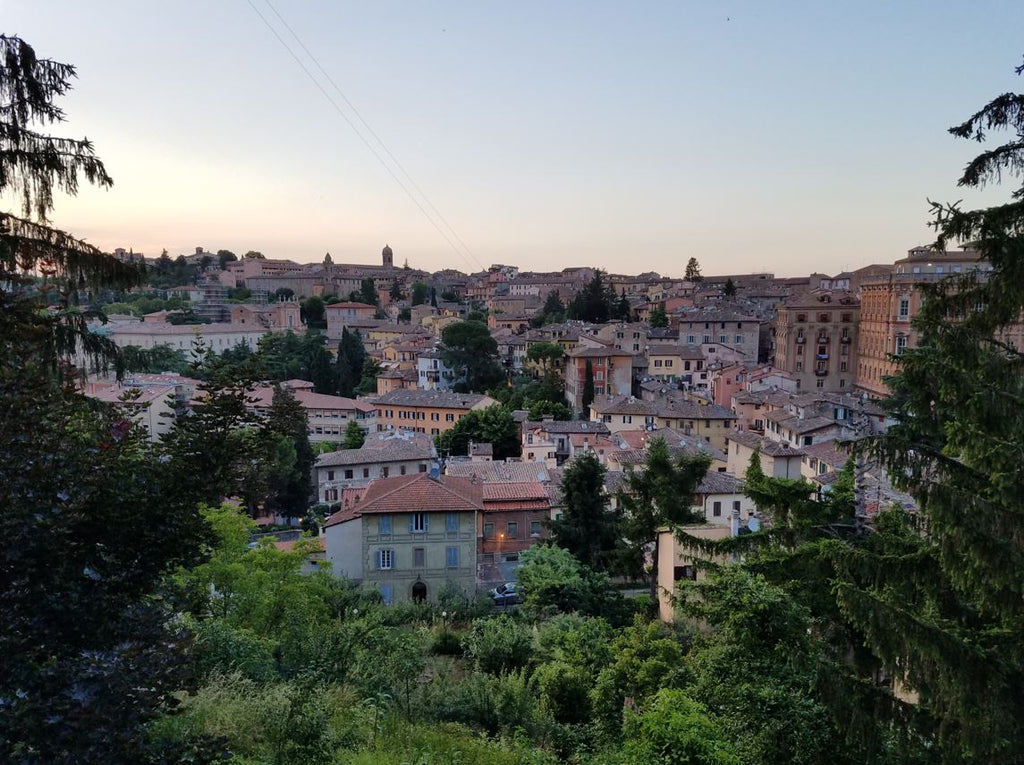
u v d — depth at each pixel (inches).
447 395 3730.3
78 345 440.1
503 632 1013.8
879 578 431.8
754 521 1473.9
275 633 842.2
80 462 298.0
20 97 378.9
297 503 2549.2
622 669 746.2
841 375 4254.4
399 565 1576.0
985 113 384.2
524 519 1876.2
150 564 305.3
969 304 414.3
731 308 5177.2
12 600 271.1
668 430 2701.8
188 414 344.8
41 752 237.3
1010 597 377.4
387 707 620.4
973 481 401.4
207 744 290.7
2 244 388.5
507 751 577.3
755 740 475.8
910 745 431.2
